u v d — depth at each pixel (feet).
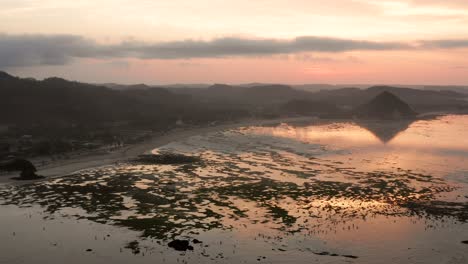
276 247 207.41
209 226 237.66
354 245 211.00
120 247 207.72
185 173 387.96
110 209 271.08
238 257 195.52
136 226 237.66
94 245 210.59
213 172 393.50
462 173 390.42
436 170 405.39
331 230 231.50
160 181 352.90
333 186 336.49
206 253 199.82
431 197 302.45
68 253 201.67
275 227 236.43
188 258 194.18
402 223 243.81
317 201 290.76
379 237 221.87
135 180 356.79
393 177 372.38
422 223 244.01
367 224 241.76
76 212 264.72
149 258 194.49
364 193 313.53
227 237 220.64
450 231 231.09
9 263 192.24
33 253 202.28
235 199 296.10
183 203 285.23
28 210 269.23
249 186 336.08
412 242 215.31
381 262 192.24
